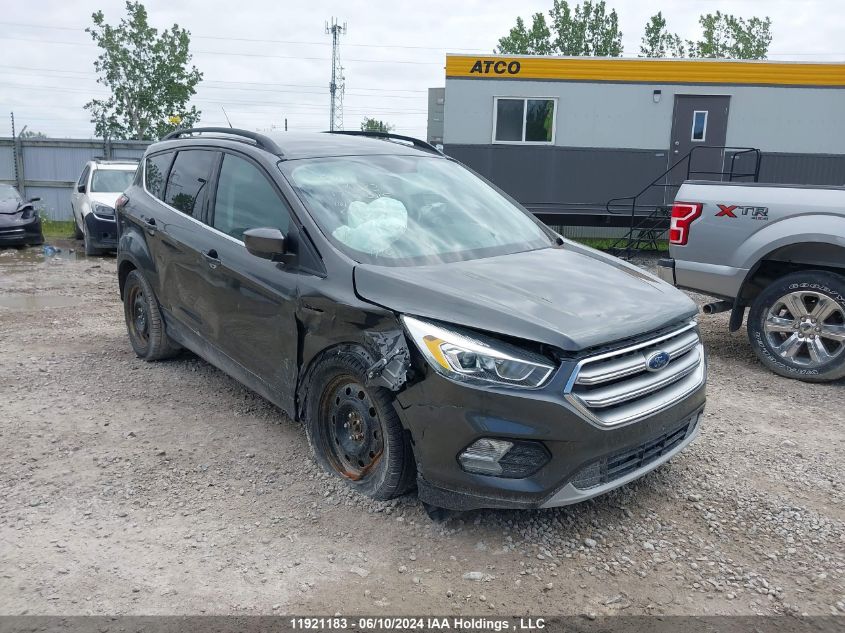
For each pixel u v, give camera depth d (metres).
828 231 5.58
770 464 4.23
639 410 3.24
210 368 5.71
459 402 3.06
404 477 3.39
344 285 3.55
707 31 49.44
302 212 3.90
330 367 3.57
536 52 44.88
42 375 5.56
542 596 2.93
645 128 14.49
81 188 14.55
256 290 4.07
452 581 3.01
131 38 47.97
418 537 3.33
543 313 3.18
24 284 10.26
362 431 3.58
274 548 3.23
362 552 3.21
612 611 2.85
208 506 3.59
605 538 3.37
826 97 14.05
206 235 4.62
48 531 3.34
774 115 14.23
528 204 14.89
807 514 3.63
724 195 6.11
